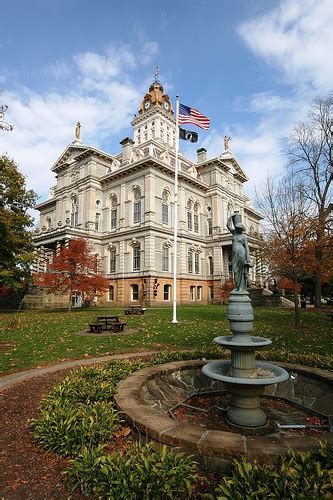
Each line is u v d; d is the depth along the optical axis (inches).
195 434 158.4
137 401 206.5
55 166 2100.1
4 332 614.2
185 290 1689.2
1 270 1102.4
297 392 267.0
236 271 254.8
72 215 1942.7
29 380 308.3
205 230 1964.8
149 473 129.9
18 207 1246.3
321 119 1102.4
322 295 1834.4
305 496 112.8
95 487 132.3
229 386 223.9
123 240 1648.6
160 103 2687.0
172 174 1720.0
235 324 233.5
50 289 1196.5
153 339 527.8
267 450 140.9
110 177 1756.9
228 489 121.6
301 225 693.9
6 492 140.6
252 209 2418.8
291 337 537.3
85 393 220.4
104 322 678.5
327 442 146.3
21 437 190.2
